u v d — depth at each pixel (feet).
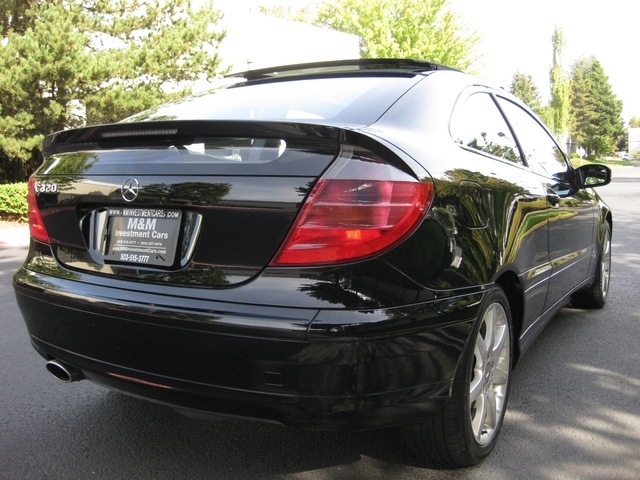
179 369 6.85
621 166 210.59
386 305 6.48
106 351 7.41
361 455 8.77
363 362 6.32
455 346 7.11
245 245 6.71
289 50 73.87
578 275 13.58
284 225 6.56
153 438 9.41
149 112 10.11
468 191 7.86
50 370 8.47
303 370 6.32
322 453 8.87
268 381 6.45
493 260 8.04
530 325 10.37
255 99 9.32
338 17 100.73
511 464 8.49
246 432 9.59
